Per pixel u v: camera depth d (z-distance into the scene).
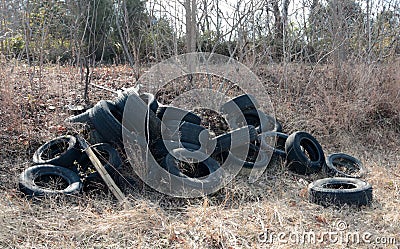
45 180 5.89
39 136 6.89
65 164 6.15
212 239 4.76
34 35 9.47
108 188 5.79
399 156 8.22
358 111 9.12
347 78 9.86
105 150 6.24
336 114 9.11
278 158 7.21
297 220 5.29
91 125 6.60
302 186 6.50
